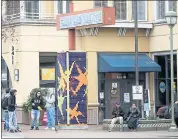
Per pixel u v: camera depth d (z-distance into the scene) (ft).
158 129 90.53
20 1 112.27
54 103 92.73
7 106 87.25
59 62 93.86
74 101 92.02
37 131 87.51
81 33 110.63
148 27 111.65
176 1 108.58
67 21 102.78
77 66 92.43
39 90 100.07
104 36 110.42
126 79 112.78
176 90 107.45
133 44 112.37
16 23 110.11
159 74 112.16
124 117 90.27
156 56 112.78
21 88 109.19
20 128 95.20
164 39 109.40
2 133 82.48
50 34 110.63
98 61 109.81
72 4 106.22
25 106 105.09
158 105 111.96
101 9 97.04
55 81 110.22
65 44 111.24
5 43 114.62
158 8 112.27
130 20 113.60
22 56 108.99
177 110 92.02
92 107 108.88
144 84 113.70
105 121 90.99
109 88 111.45
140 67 107.76
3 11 113.29
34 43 109.70
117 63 107.55
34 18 113.19
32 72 109.50
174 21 87.71
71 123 91.81
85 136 77.15
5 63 115.85
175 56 107.65
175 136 79.05
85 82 92.84
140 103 109.91
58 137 75.00
